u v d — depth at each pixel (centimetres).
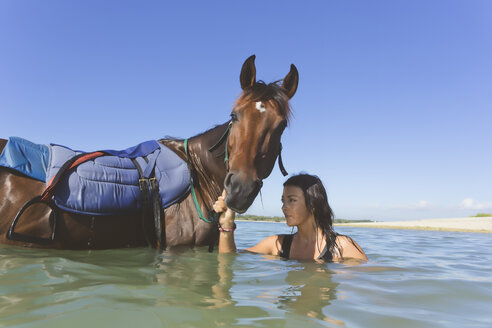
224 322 99
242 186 203
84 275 153
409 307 123
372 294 139
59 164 215
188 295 128
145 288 135
